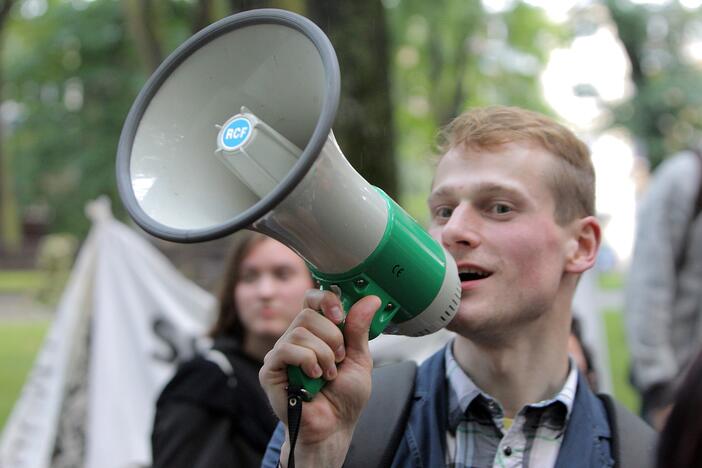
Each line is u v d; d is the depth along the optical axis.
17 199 28.27
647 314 4.85
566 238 2.34
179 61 2.01
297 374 1.99
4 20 22.34
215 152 1.96
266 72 2.00
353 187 1.91
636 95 21.98
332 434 2.04
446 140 2.41
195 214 1.96
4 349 16.44
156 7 10.37
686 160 4.89
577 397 2.33
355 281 1.99
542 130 2.33
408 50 23.73
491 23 25.08
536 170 2.28
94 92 23.33
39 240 36.94
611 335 16.64
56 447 5.18
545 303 2.28
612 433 2.30
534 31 25.41
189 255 9.80
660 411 4.78
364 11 5.39
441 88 24.44
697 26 22.11
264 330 3.71
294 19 1.89
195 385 3.54
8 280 30.52
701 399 1.59
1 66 24.05
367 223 1.93
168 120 2.03
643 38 22.12
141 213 1.87
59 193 25.92
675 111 21.75
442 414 2.32
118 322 5.38
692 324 4.86
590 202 2.41
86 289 5.41
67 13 22.67
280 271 3.78
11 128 27.31
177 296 5.46
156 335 5.37
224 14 9.02
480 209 2.27
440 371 2.39
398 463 2.26
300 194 1.83
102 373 5.25
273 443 2.31
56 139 24.33
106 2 22.52
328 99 1.75
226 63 2.03
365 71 5.36
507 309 2.23
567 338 2.40
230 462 3.46
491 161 2.28
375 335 2.03
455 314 2.15
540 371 2.34
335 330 1.98
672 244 4.85
